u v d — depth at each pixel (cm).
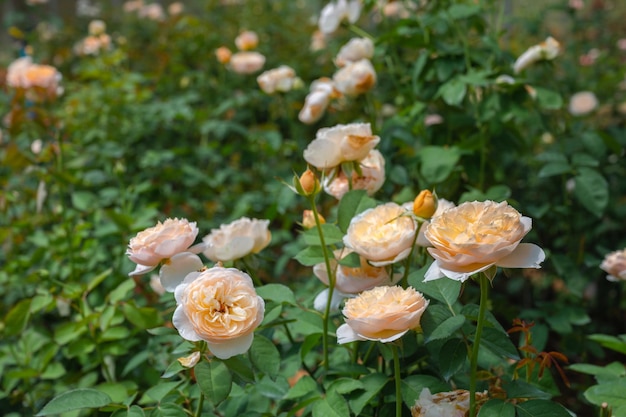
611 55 284
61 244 155
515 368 90
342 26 153
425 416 79
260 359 83
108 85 223
